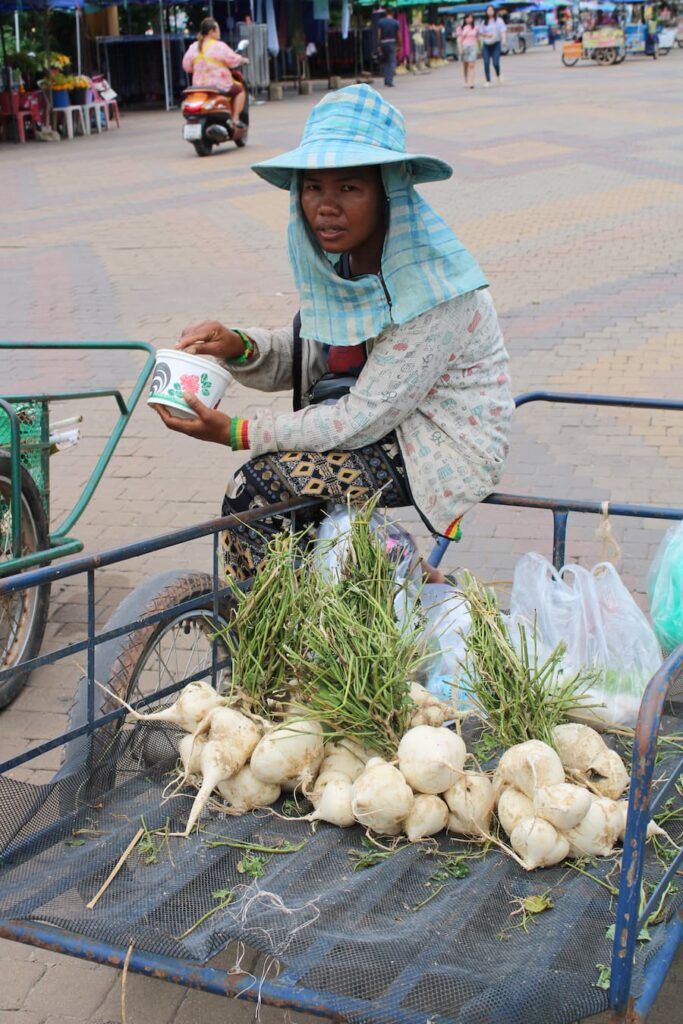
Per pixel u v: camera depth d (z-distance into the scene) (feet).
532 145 52.31
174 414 8.88
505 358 9.35
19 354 25.94
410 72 111.45
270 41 84.43
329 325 8.57
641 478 18.19
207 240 36.27
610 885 6.56
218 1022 8.46
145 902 6.57
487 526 16.85
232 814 7.45
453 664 8.67
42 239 37.58
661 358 23.58
